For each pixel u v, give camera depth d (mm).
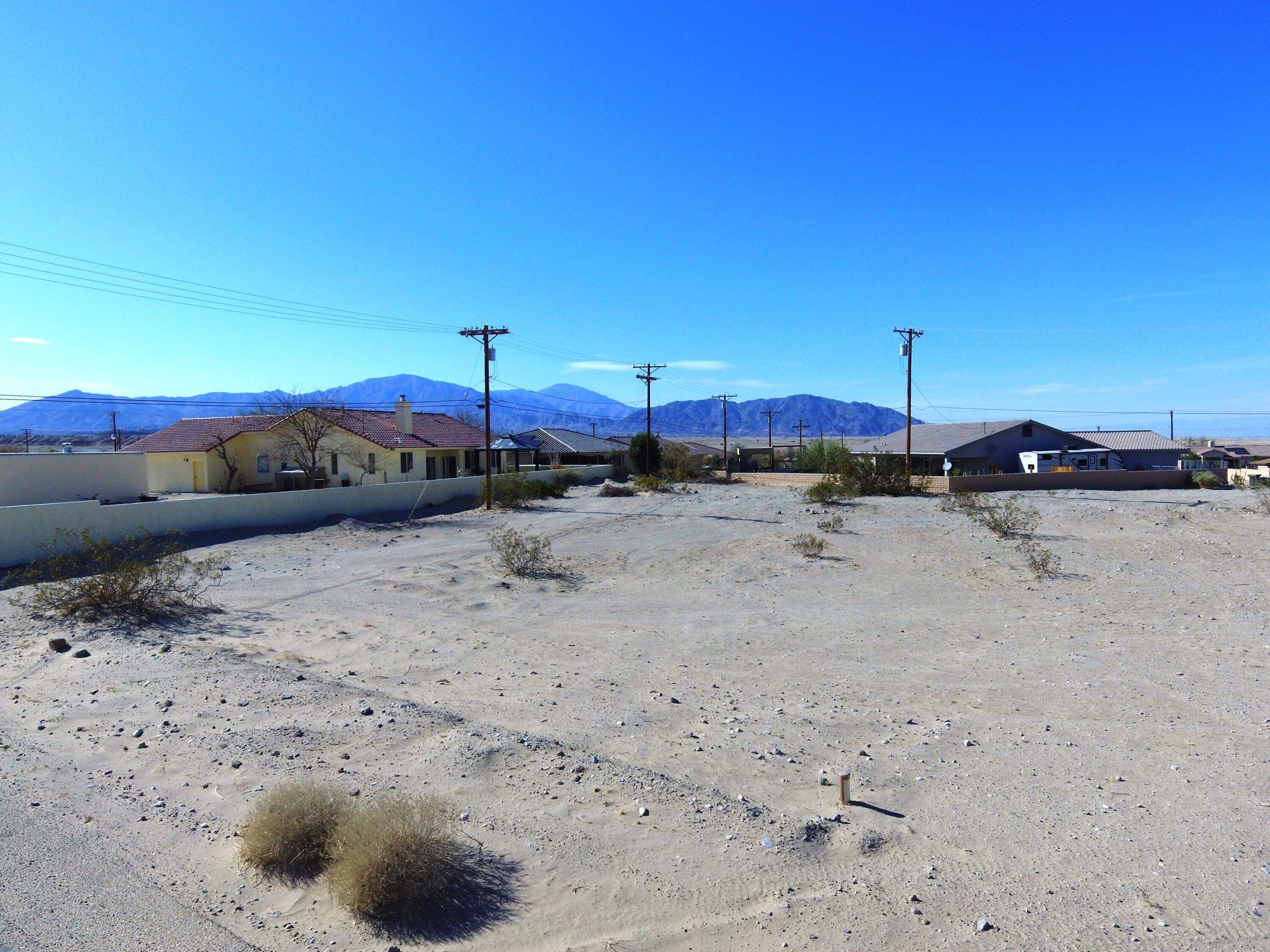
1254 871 4820
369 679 9125
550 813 5344
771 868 4734
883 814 5656
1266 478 42625
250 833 4750
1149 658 10977
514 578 17109
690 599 15555
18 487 24719
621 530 25078
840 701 8867
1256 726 7922
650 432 57594
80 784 5820
